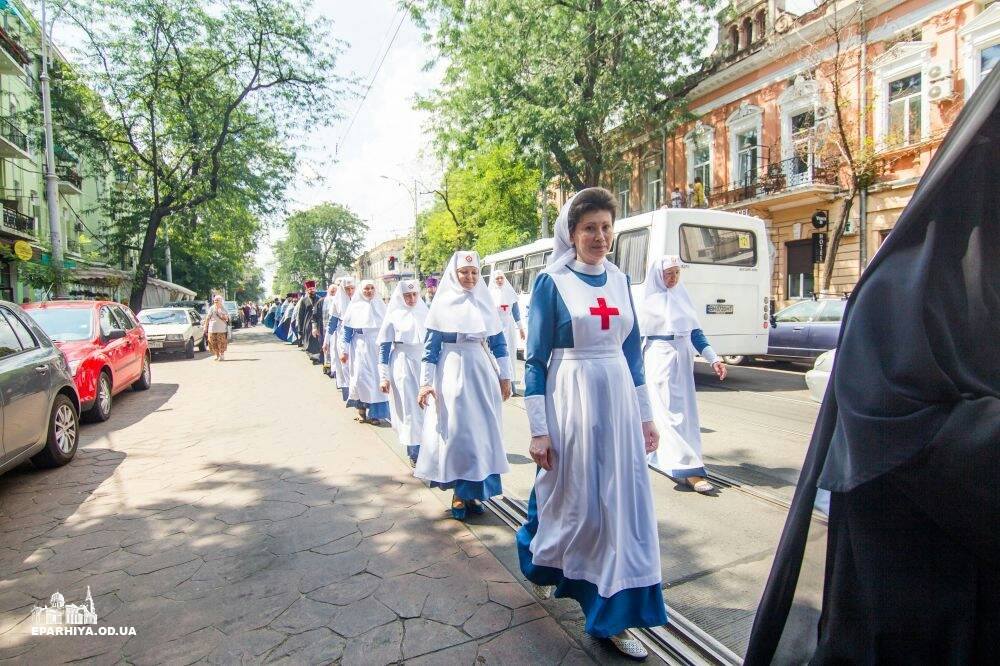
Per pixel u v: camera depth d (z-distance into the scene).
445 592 3.17
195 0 22.97
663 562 3.46
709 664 2.49
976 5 14.27
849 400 1.52
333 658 2.61
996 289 1.48
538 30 19.33
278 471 5.48
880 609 1.51
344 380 9.06
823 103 17.34
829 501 1.69
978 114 1.45
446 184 33.09
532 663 2.55
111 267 28.05
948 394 1.39
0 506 4.74
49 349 5.93
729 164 21.34
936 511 1.40
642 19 18.59
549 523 2.74
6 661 2.68
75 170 32.06
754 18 20.45
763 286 11.12
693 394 4.78
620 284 2.80
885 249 1.57
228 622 2.93
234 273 52.41
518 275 16.44
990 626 1.43
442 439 4.21
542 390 2.68
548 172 20.95
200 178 25.22
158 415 8.48
